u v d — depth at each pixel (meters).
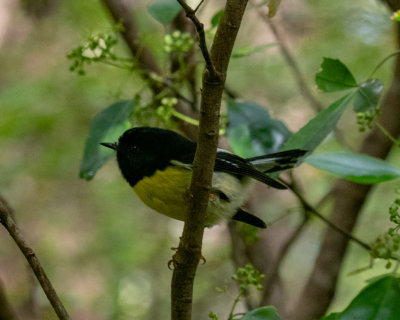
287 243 8.55
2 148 15.53
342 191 8.80
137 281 16.22
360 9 11.76
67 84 14.15
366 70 13.00
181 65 7.43
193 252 5.19
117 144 7.18
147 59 8.30
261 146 7.20
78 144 15.11
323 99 14.09
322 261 8.76
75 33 14.37
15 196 16.08
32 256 4.68
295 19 13.41
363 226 13.58
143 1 12.96
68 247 16.14
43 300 10.16
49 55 14.94
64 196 16.48
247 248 9.00
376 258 5.69
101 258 16.14
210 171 4.79
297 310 8.70
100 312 15.39
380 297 5.14
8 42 15.15
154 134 6.87
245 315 5.39
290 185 7.22
